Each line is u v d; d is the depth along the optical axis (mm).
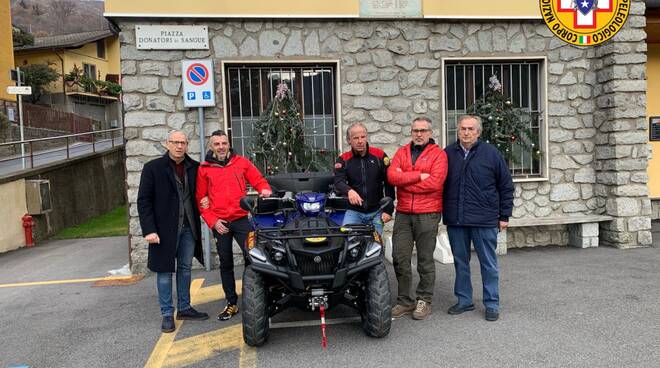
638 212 7152
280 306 4039
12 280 6828
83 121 30078
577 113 7426
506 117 7246
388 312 4008
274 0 6688
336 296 3904
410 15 6969
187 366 3766
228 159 4766
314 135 7156
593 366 3504
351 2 6836
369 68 7004
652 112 9172
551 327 4234
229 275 4816
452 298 5164
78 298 5656
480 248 4461
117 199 17828
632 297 4930
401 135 7105
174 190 4539
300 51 6863
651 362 3535
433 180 4387
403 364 3646
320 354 3867
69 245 10039
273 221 4207
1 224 9750
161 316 4930
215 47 6688
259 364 3732
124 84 6516
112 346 4203
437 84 7148
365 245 4016
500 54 7227
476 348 3875
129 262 7047
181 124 6648
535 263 6414
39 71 32156
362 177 4715
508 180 4426
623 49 7047
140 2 6406
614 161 7109
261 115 6957
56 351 4129
